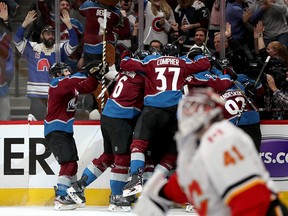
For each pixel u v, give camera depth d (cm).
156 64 2088
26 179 2280
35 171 2275
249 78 2209
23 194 2283
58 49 2269
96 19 2241
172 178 1045
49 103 2170
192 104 948
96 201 2258
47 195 2275
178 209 2205
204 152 899
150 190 1063
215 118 935
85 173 2172
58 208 2180
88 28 2256
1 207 2258
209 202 918
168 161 2116
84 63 2267
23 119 2292
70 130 2180
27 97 2278
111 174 2145
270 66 2211
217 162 889
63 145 2159
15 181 2283
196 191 926
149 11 2234
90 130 2262
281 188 2231
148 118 2069
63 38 2269
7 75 2267
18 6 2262
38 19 2266
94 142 2266
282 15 2197
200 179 914
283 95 2203
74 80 2125
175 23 2238
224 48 2222
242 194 879
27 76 2269
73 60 2273
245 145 899
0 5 2256
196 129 929
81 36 2262
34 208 2234
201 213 931
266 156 2231
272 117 2228
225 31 2217
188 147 935
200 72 2116
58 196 2180
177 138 945
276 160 2231
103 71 2128
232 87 2161
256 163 901
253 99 2211
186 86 2100
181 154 941
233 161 888
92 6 2239
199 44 2231
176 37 2241
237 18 2206
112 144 2128
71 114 2181
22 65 2269
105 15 2152
